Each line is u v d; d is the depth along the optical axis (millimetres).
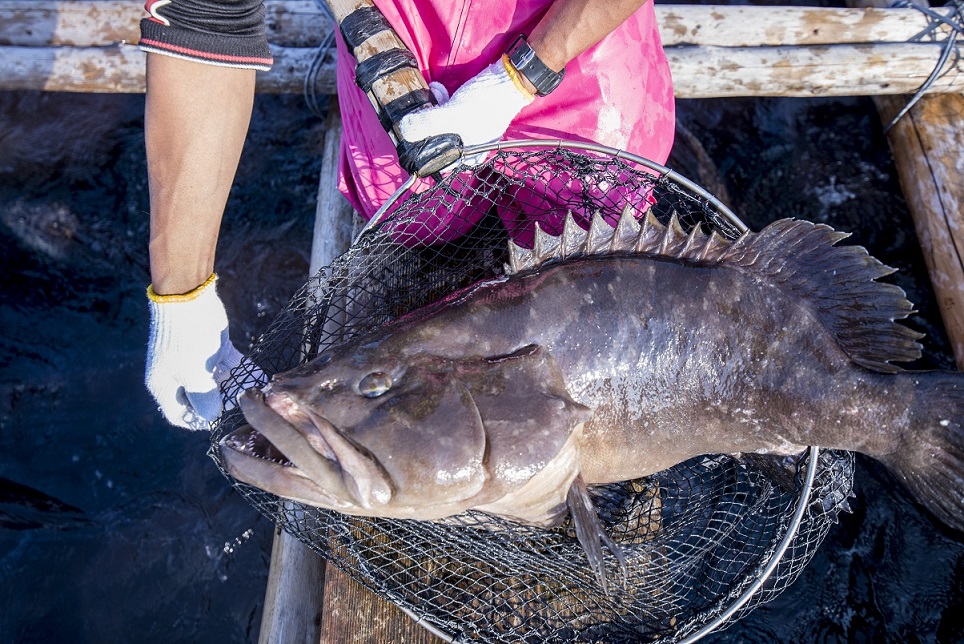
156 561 3443
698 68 3850
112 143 4445
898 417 2199
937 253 3746
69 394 3820
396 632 2473
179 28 1760
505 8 2467
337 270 2602
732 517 2742
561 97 2613
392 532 2406
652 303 2184
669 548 2598
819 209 4199
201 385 2488
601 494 2596
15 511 3480
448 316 2150
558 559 2420
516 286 2195
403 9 2520
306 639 2701
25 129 4410
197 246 2150
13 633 3254
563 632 2471
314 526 2523
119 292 4109
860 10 3885
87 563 3412
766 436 2293
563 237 2256
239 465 2000
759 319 2209
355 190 3098
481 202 2801
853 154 4305
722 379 2217
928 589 3176
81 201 4301
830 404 2207
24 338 3941
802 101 4445
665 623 2494
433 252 2891
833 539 3311
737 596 2377
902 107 4016
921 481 2270
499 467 1990
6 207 4246
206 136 1906
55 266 4156
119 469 3633
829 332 2227
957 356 3541
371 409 2020
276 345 2580
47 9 3973
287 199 4336
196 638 3336
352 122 2830
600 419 2199
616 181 2551
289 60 3977
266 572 3443
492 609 2453
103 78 4000
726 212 2537
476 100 2295
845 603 3186
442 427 1986
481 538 2408
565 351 2148
